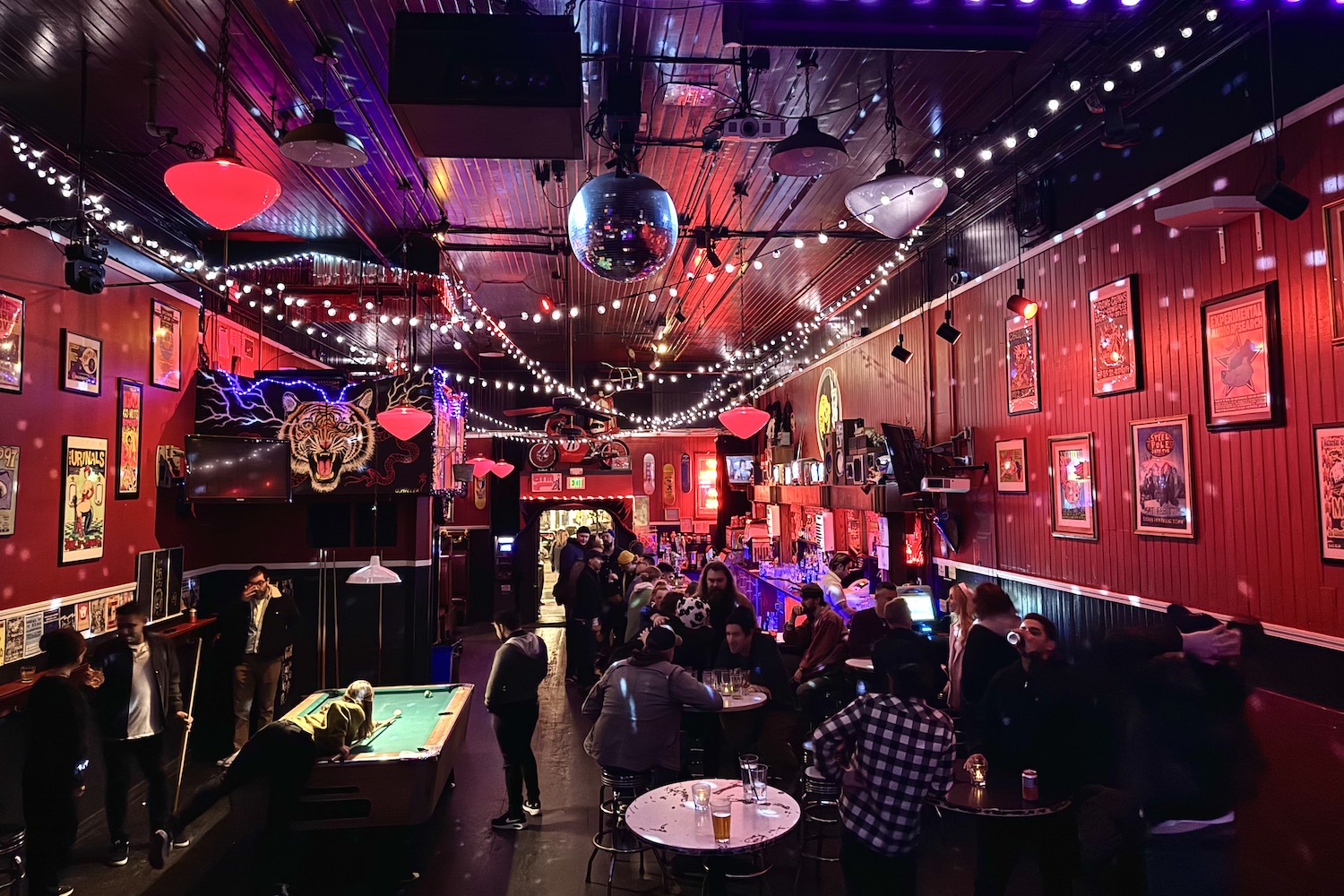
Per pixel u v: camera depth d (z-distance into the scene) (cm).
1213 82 513
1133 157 591
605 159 673
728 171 710
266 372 895
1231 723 343
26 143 568
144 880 506
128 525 708
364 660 910
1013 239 762
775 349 1733
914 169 716
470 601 1673
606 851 529
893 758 359
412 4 451
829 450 1362
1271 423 469
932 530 974
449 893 482
